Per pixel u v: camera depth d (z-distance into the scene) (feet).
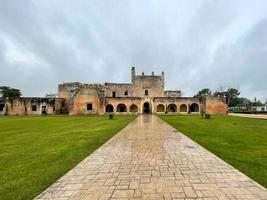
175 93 191.31
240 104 266.98
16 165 19.53
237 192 13.01
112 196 12.64
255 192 13.01
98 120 79.71
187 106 151.12
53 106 152.87
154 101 149.89
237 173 16.44
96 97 143.64
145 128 48.34
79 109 142.51
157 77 181.27
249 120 74.59
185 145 27.50
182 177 15.61
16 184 14.93
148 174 16.35
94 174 16.60
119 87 177.88
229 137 34.01
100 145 28.17
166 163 19.22
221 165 18.53
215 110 147.02
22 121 78.23
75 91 143.23
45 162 20.39
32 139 34.40
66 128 51.08
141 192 13.10
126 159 20.80
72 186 14.35
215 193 12.88
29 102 151.43
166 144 28.25
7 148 27.25
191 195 12.60
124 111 159.74
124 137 34.65
